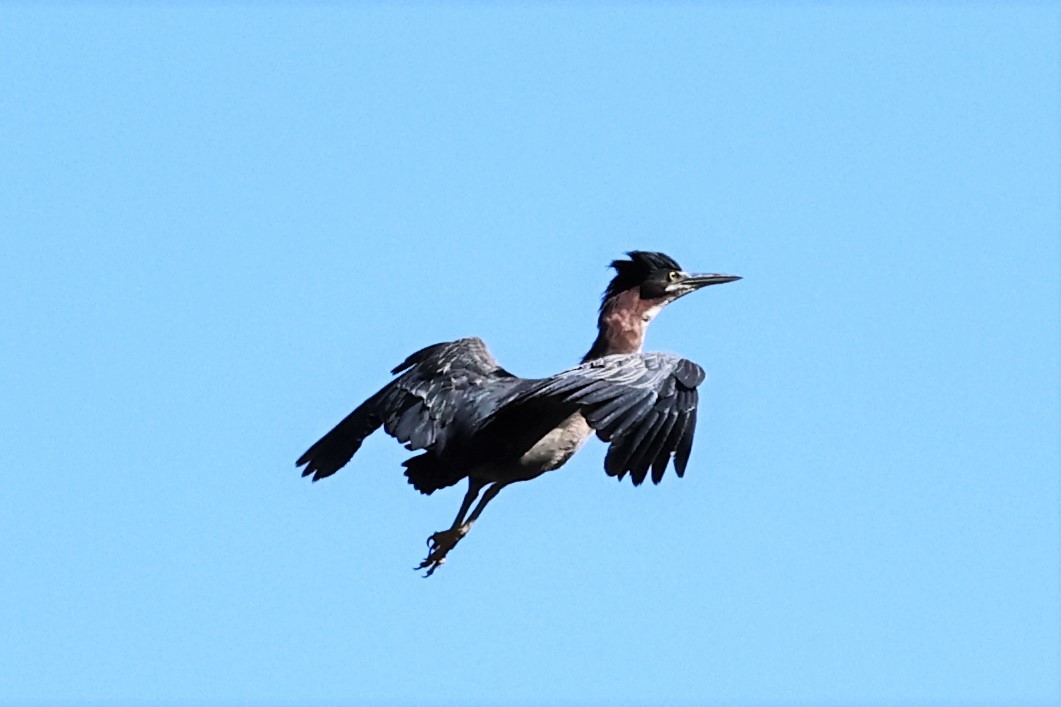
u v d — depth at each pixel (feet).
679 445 51.31
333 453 58.59
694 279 61.57
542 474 55.77
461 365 56.08
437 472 55.31
